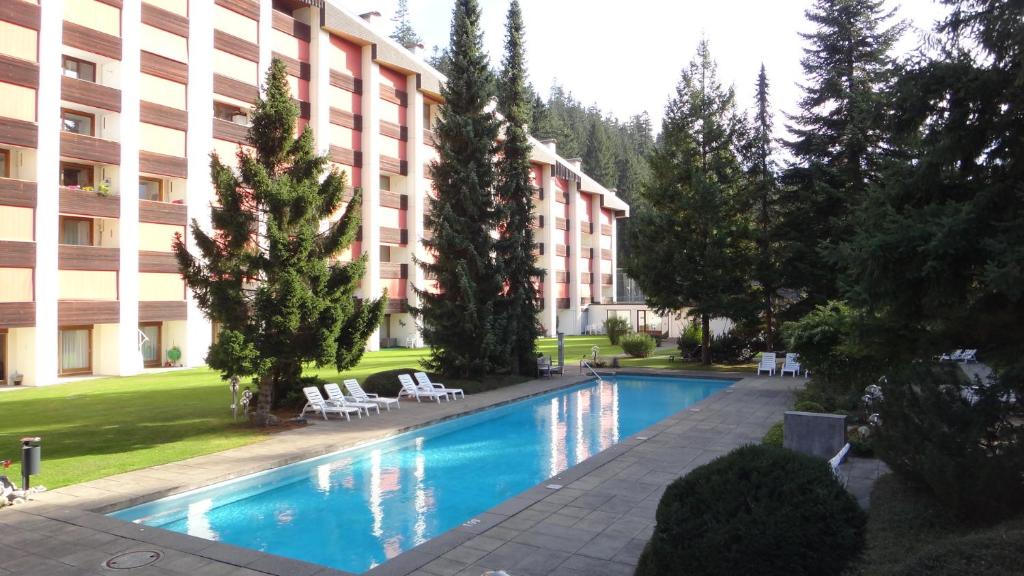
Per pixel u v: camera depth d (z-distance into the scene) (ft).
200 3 99.35
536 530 25.68
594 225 211.82
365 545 27.99
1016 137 21.26
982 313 21.13
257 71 107.86
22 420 52.70
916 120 22.86
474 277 76.23
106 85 89.15
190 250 96.84
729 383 83.71
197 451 40.86
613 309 198.80
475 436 51.60
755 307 90.99
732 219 96.12
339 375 82.58
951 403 24.30
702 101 99.09
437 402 63.26
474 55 77.36
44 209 80.53
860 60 90.53
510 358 80.18
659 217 94.73
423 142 141.08
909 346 23.66
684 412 54.65
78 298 84.58
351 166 125.08
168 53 95.14
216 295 47.21
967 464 22.27
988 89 20.85
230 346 45.09
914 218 20.30
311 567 22.41
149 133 92.84
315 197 49.44
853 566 16.43
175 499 32.58
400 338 137.69
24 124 78.74
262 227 58.90
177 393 68.95
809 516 16.21
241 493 35.68
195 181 97.91
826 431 35.19
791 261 89.45
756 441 42.55
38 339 79.51
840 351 31.17
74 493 31.35
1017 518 20.95
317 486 37.04
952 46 21.86
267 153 50.57
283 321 46.47
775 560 15.93
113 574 21.80
